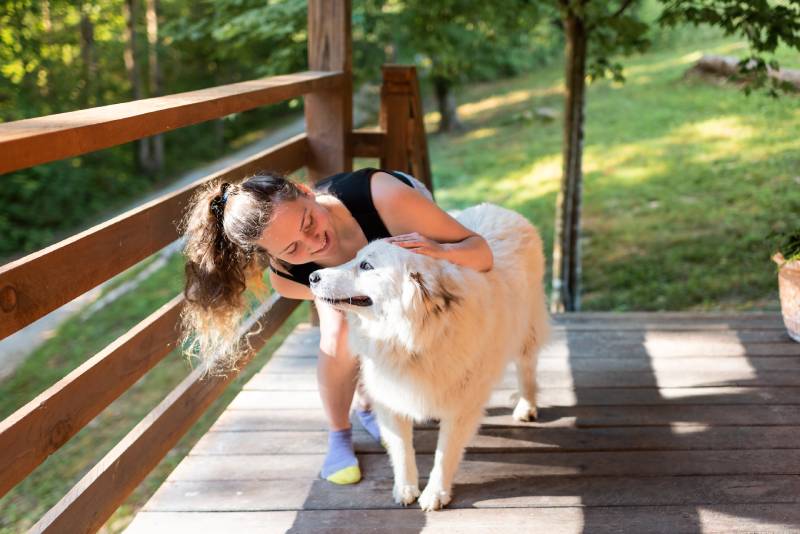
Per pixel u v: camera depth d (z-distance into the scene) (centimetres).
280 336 759
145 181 1573
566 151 538
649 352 351
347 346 236
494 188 1080
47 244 1226
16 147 140
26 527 496
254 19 661
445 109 1606
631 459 257
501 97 1847
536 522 224
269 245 190
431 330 196
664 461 255
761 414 287
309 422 288
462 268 207
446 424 226
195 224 200
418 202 210
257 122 2112
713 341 361
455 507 233
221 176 254
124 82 1658
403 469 234
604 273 683
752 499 232
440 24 687
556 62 2239
